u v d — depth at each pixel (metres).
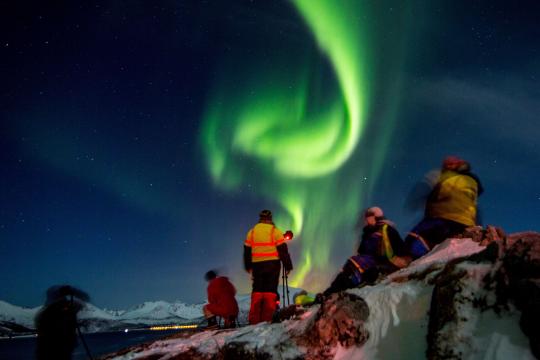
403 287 4.73
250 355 5.18
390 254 6.30
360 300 4.78
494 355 3.36
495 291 3.69
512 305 3.54
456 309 3.80
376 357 4.25
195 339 6.96
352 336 4.57
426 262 5.57
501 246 4.01
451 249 5.79
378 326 4.52
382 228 6.40
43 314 7.58
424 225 6.49
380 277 5.54
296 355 4.80
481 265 3.96
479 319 3.66
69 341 7.58
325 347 4.70
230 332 6.83
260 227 8.33
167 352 6.34
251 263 8.27
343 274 6.34
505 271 3.68
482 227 6.07
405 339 4.20
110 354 7.57
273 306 8.01
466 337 3.61
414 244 6.39
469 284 3.87
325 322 4.78
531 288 3.40
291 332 5.23
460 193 6.45
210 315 8.76
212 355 5.75
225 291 8.84
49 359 7.46
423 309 4.33
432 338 3.86
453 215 6.42
